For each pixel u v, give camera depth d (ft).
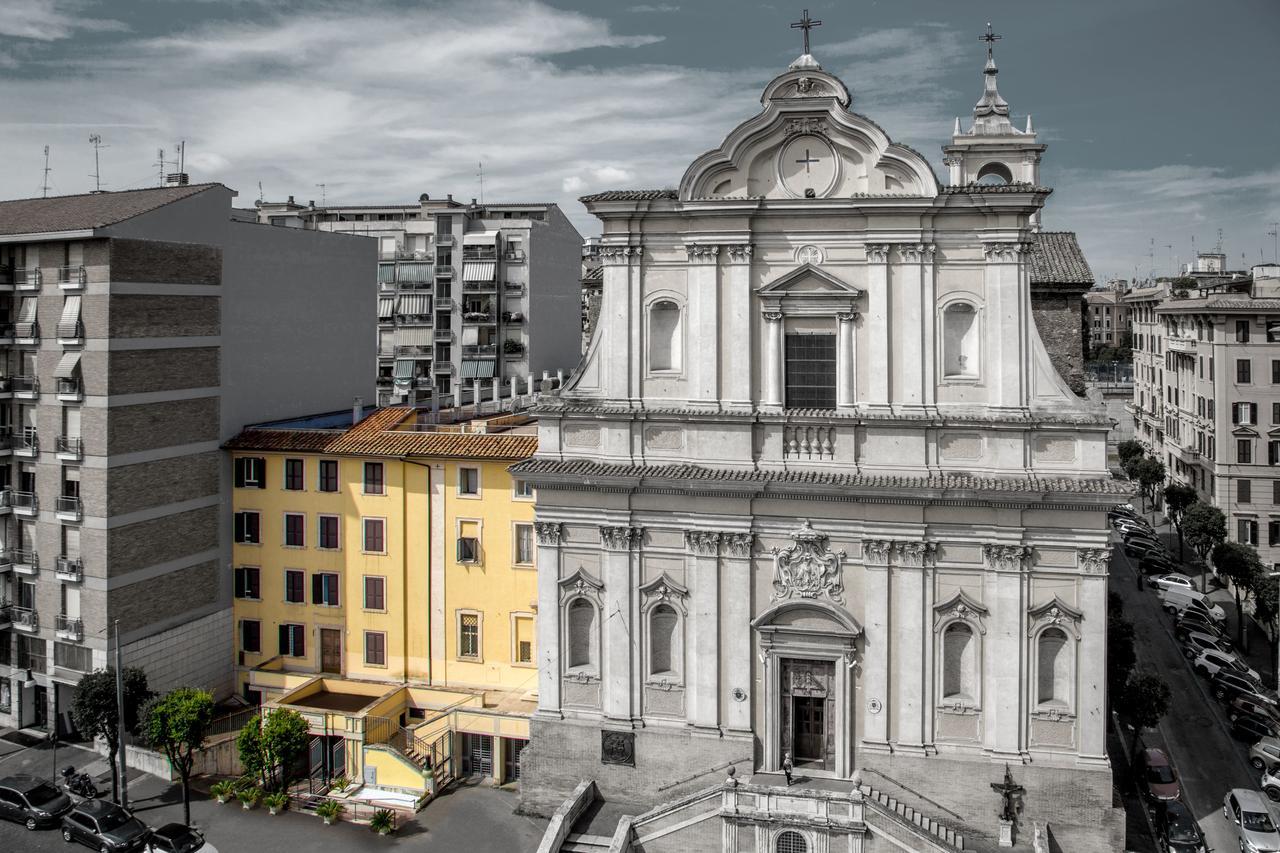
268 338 181.47
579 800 128.57
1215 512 242.58
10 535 159.02
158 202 160.76
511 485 155.94
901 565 124.36
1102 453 121.39
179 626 161.58
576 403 136.05
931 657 124.26
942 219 125.39
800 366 130.62
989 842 121.19
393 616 162.61
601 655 134.41
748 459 129.29
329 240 198.29
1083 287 153.89
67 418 153.38
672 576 131.75
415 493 161.07
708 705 130.00
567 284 340.18
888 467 126.00
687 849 120.57
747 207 127.85
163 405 158.51
